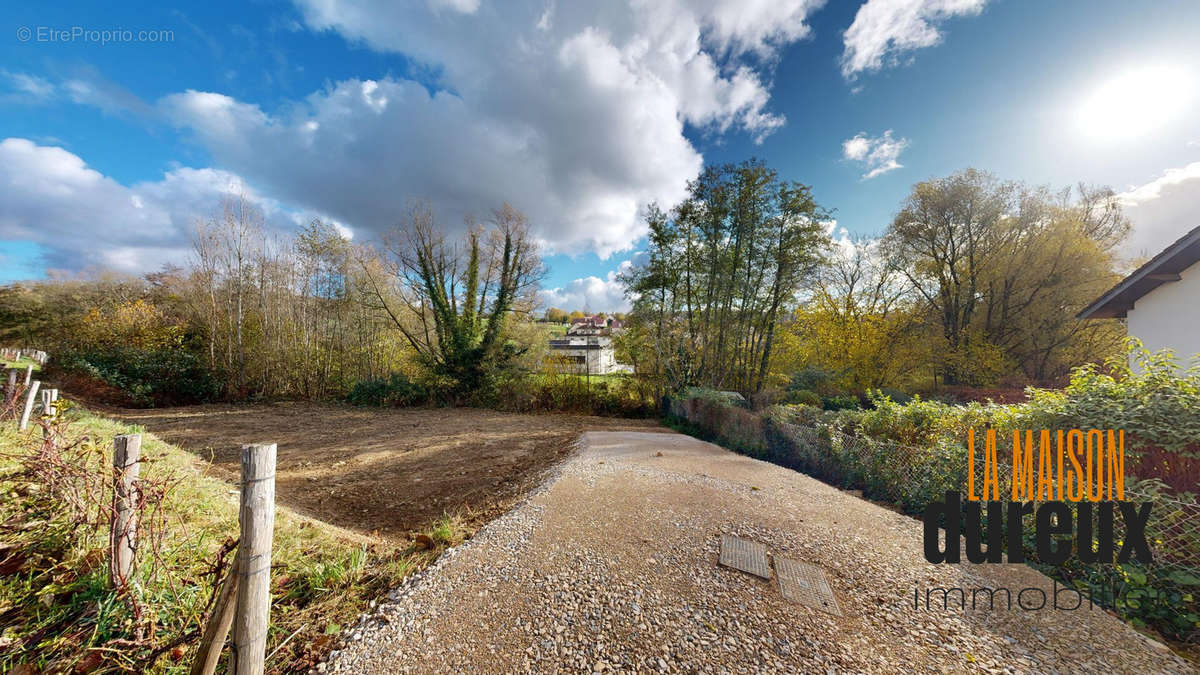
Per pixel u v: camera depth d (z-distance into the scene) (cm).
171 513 298
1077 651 218
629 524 374
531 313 1585
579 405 1411
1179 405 269
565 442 858
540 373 1543
